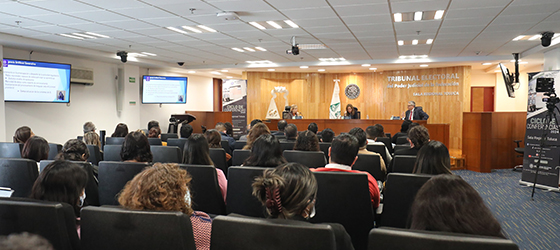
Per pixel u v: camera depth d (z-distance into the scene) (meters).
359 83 13.48
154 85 11.64
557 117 6.04
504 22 5.95
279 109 13.70
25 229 1.31
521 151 7.91
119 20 5.91
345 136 2.53
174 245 1.23
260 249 1.15
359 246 2.27
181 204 1.44
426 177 2.15
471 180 7.12
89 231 1.30
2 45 7.54
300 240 1.11
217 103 16.02
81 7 5.12
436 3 4.91
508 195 5.76
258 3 4.96
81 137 6.25
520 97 12.05
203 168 2.50
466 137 8.75
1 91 7.45
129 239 1.26
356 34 7.01
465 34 6.95
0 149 4.07
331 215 2.24
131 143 2.95
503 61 9.97
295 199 1.31
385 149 4.24
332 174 2.18
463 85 11.09
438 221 1.04
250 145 3.98
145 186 1.36
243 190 2.40
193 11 5.37
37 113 8.64
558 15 5.49
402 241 1.00
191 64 12.15
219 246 1.19
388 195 2.24
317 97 13.76
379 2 4.89
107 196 2.63
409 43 7.98
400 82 12.50
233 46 8.50
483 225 1.01
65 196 1.59
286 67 11.79
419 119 9.65
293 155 3.21
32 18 5.76
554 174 6.05
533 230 4.02
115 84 10.89
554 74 6.11
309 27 6.43
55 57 8.92
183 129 5.90
